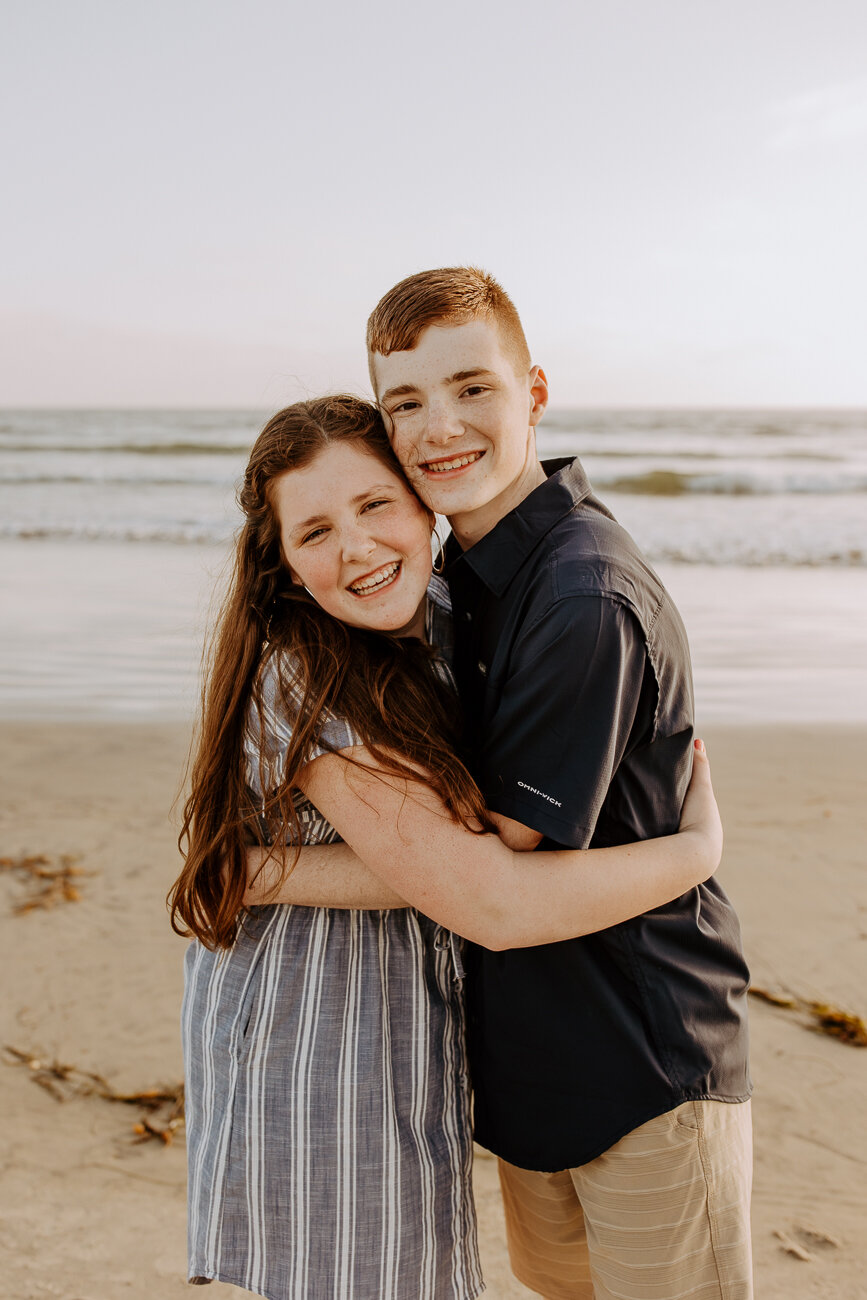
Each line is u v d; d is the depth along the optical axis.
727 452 28.08
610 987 1.65
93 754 6.07
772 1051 3.27
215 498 19.12
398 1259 1.68
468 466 1.66
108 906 4.21
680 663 1.68
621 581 1.54
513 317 1.72
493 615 1.72
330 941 1.72
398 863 1.55
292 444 1.65
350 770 1.55
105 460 26.11
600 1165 1.69
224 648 1.78
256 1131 1.69
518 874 1.52
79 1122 2.98
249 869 1.71
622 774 1.65
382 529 1.66
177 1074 3.19
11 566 12.30
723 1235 1.70
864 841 4.75
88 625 9.22
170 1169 2.80
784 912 4.09
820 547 13.66
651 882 1.58
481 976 1.76
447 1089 1.78
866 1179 2.75
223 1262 1.70
